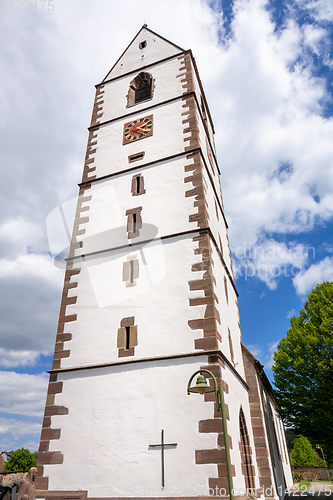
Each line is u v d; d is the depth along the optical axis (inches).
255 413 684.7
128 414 475.5
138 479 433.1
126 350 525.7
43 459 486.9
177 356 489.1
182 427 444.1
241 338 773.3
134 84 924.0
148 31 1015.0
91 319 577.6
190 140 718.5
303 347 1061.1
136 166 732.7
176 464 426.0
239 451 489.4
